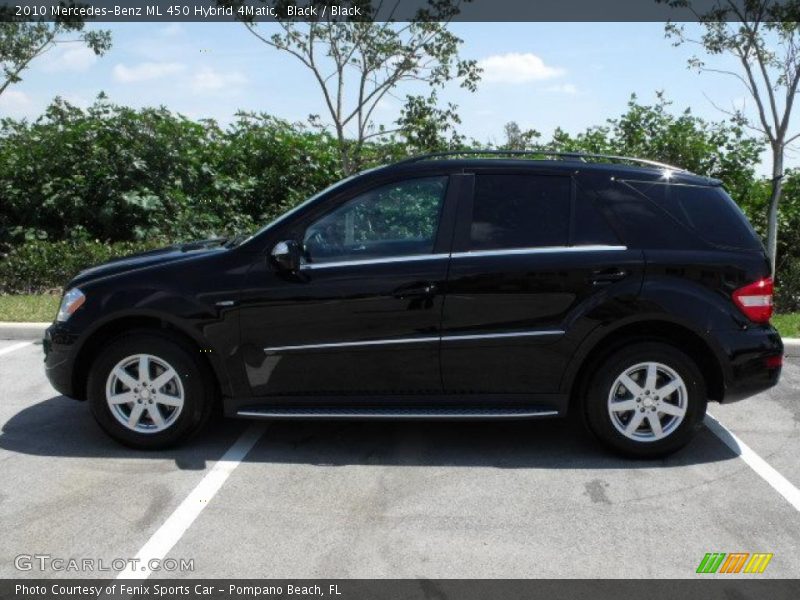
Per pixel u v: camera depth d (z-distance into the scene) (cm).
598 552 382
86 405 595
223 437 529
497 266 480
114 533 396
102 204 1176
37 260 1003
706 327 477
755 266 487
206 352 492
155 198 1145
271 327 488
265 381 495
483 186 497
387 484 459
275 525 406
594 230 488
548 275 479
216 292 488
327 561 372
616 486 459
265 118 1302
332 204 497
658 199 495
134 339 494
